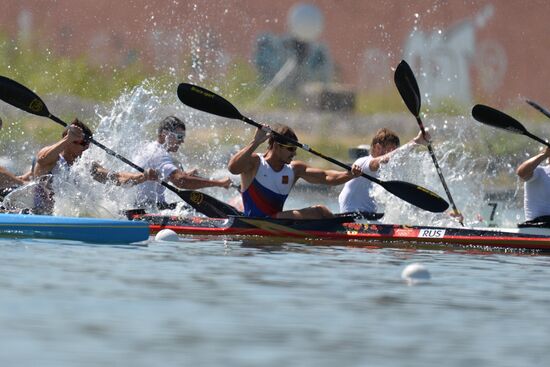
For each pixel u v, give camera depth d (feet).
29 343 54.39
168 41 314.14
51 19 317.22
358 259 93.71
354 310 65.98
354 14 322.34
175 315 62.39
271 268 84.23
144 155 123.95
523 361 54.75
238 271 81.51
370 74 319.47
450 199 124.98
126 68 309.63
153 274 77.77
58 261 82.79
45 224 100.48
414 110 124.77
